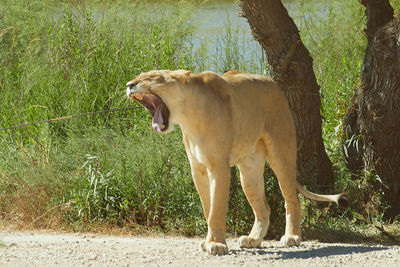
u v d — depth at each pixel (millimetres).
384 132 19562
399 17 19094
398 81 19188
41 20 29891
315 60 28500
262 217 16203
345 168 20844
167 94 14203
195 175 15297
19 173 21344
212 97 14523
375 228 19078
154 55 25734
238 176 19016
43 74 26656
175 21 28516
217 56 26844
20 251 15328
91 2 28750
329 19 30094
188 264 13508
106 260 14102
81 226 19281
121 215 19641
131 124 24328
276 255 14539
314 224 18766
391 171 19719
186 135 15094
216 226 14695
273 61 19875
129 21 28641
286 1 32500
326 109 24594
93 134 22281
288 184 16156
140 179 19281
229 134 14625
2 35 28500
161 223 19406
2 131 24406
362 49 28297
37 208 20141
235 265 13359
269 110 16031
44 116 24531
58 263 13789
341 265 13391
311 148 20031
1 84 26797
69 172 20625
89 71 25797
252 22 19750
